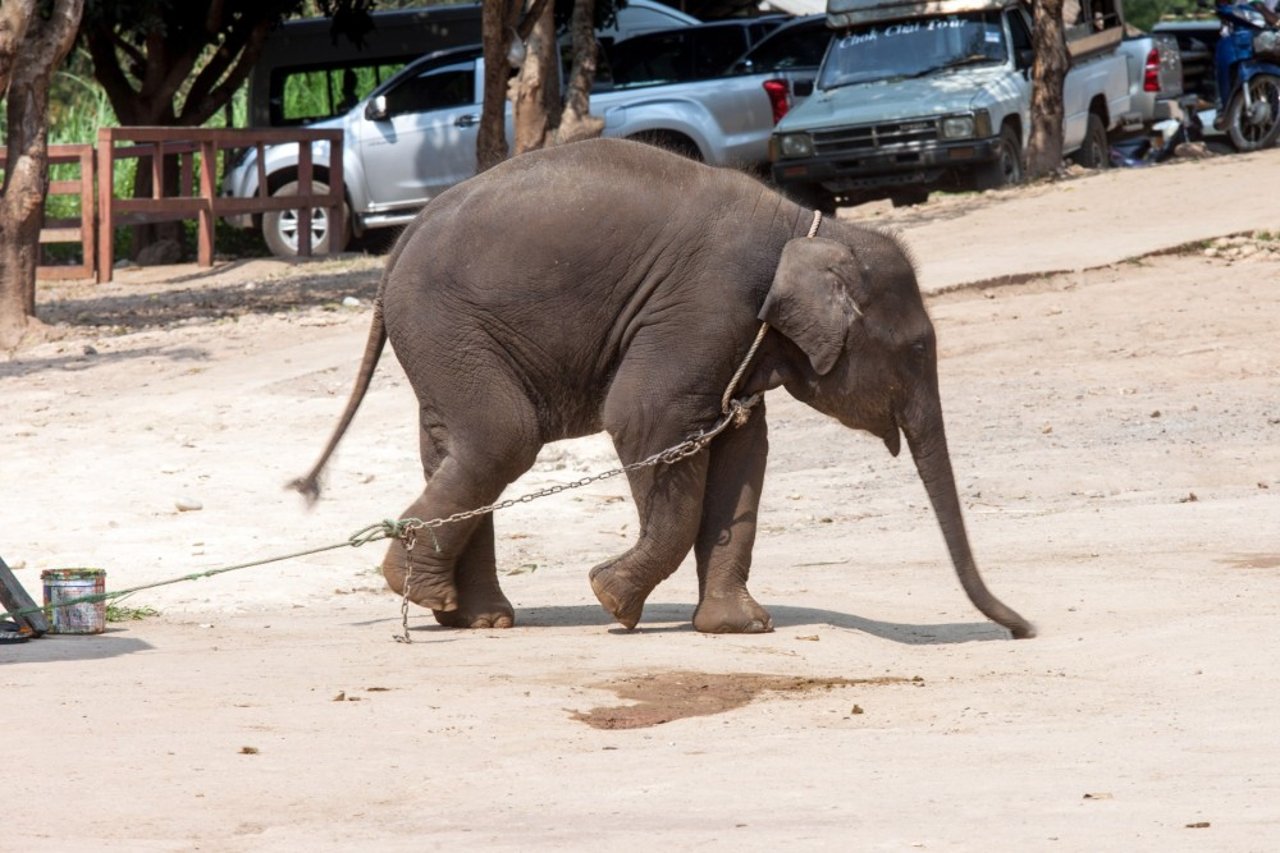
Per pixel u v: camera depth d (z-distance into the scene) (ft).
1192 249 90.53
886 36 117.91
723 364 35.24
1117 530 48.24
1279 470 56.95
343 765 25.39
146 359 81.20
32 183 88.12
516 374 36.04
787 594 41.60
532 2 102.42
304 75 138.72
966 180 112.37
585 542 51.44
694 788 23.88
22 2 84.58
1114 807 21.98
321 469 39.29
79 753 25.90
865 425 35.32
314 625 39.45
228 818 22.67
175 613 41.52
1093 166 129.80
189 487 56.75
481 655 34.24
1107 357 74.79
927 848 20.04
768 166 125.80
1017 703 29.66
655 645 35.17
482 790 24.11
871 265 34.73
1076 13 129.80
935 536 49.52
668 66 128.06
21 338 87.81
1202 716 27.89
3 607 39.63
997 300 84.43
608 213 35.45
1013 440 63.10
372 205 124.06
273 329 88.28
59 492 55.93
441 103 123.75
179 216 117.29
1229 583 40.01
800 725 28.27
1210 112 141.79
